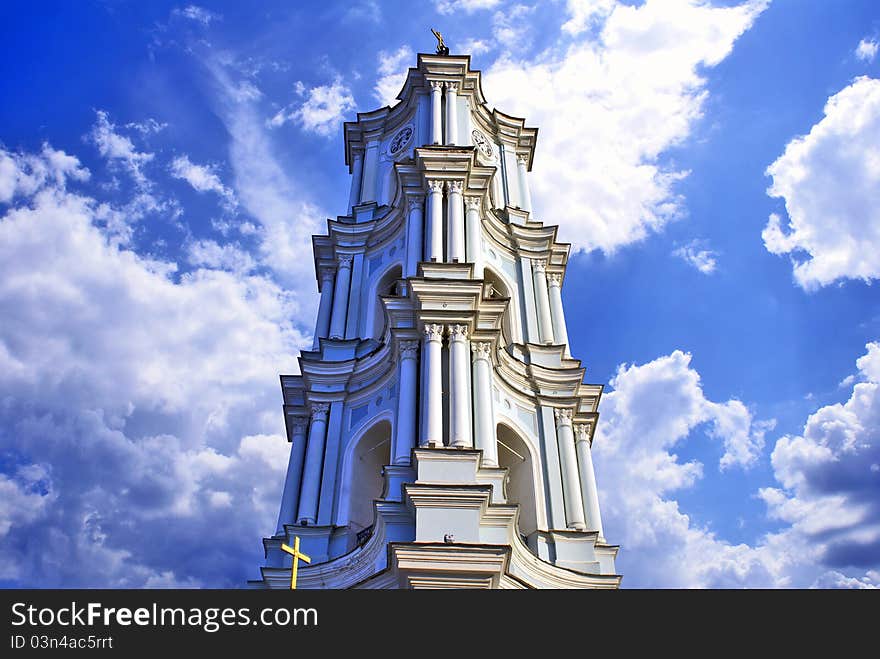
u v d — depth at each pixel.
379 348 35.47
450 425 29.41
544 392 36.47
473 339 32.44
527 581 28.81
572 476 34.25
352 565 29.36
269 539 32.72
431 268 34.19
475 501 26.72
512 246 42.19
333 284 41.69
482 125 47.41
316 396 35.91
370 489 34.28
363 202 44.56
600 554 32.47
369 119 48.09
